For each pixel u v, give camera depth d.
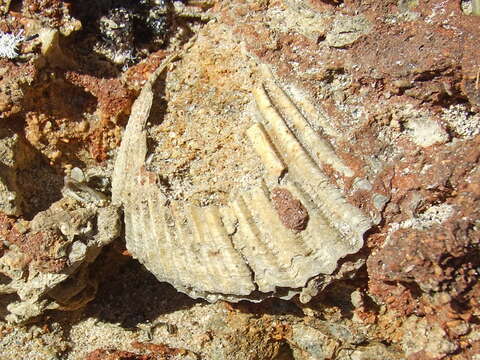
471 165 0.18
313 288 0.20
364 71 0.19
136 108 0.21
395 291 0.20
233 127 0.20
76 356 0.24
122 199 0.21
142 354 0.24
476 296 0.19
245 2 0.21
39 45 0.20
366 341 0.23
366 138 0.19
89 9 0.22
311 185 0.19
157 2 0.22
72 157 0.22
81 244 0.21
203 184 0.20
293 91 0.19
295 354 0.26
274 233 0.19
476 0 0.18
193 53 0.21
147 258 0.21
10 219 0.20
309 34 0.20
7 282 0.21
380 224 0.19
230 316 0.24
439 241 0.18
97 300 0.25
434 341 0.20
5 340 0.23
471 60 0.18
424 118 0.19
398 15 0.19
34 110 0.21
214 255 0.20
